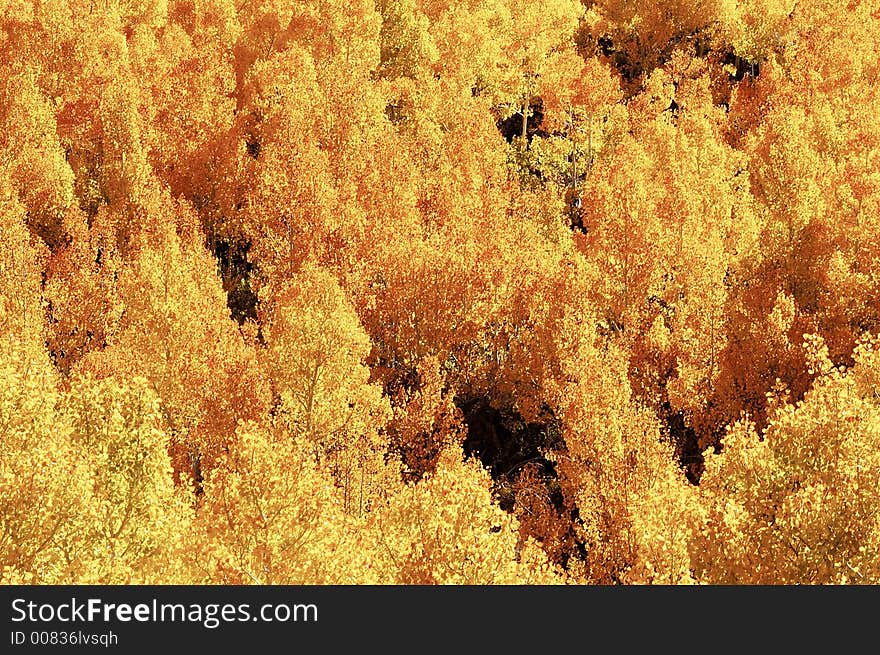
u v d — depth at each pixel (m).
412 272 48.62
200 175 64.06
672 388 45.19
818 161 58.44
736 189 65.25
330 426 40.06
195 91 69.25
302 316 39.59
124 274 46.25
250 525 24.59
